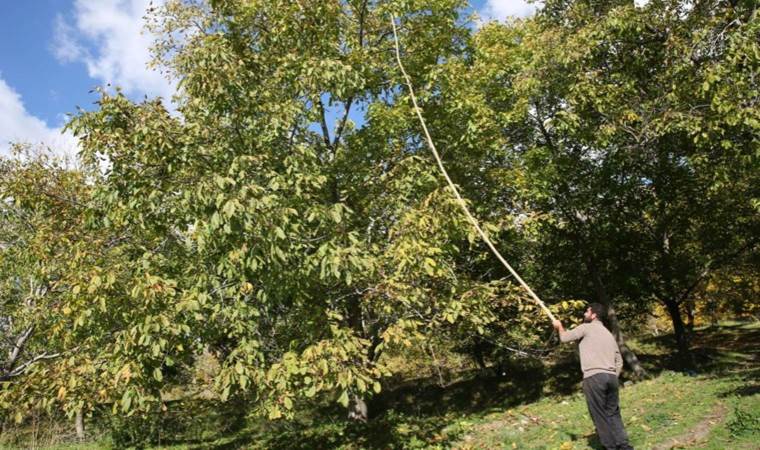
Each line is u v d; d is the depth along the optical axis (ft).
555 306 31.89
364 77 37.17
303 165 28.55
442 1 39.50
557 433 27.66
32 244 35.86
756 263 65.16
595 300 63.72
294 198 27.45
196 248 28.04
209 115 28.60
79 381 23.07
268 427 51.21
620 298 67.56
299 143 29.58
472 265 47.57
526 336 46.60
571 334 21.88
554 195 53.98
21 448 51.26
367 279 27.40
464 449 28.30
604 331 21.48
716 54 36.78
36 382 23.43
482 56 46.73
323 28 33.55
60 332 28.73
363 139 39.52
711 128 33.78
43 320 36.81
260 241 22.71
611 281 62.75
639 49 42.27
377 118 37.99
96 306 23.18
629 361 55.83
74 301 23.98
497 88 49.67
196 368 30.27
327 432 39.70
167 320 21.57
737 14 35.32
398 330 24.66
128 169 25.84
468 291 29.94
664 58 39.50
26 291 49.29
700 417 26.16
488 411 50.83
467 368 94.27
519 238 50.83
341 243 26.73
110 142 26.04
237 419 54.95
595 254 60.08
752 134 33.63
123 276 24.49
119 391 22.75
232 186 23.59
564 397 51.08
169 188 25.58
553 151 54.24
